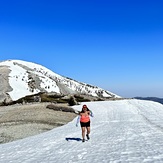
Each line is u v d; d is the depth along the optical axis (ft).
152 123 102.27
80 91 546.26
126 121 115.03
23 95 351.05
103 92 606.55
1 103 253.44
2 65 554.05
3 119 133.49
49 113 147.64
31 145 64.49
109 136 70.08
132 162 38.58
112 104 243.40
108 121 118.73
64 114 152.15
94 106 222.28
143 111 173.27
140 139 61.36
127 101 287.48
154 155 42.16
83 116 63.93
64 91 488.44
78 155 47.60
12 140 80.64
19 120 124.88
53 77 586.45
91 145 57.67
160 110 179.93
